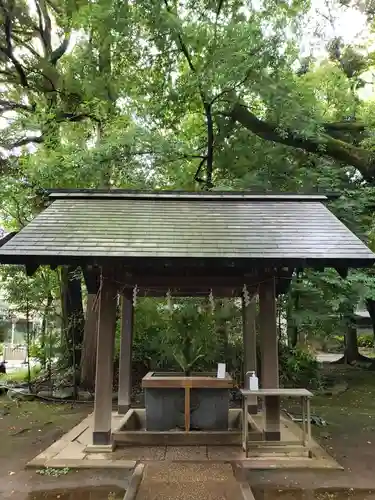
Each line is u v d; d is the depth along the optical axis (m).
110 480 4.96
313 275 9.46
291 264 5.45
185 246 5.72
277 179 11.50
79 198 7.34
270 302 6.34
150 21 10.63
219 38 10.46
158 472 5.05
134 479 4.77
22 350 17.19
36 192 10.35
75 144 11.55
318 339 12.26
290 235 6.07
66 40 13.30
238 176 12.34
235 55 9.95
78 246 5.62
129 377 8.19
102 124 12.28
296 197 7.40
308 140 10.98
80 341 12.31
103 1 10.62
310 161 12.05
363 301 12.25
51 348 11.88
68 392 10.89
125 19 10.68
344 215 10.09
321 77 12.18
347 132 11.93
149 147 10.87
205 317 10.69
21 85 12.91
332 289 9.87
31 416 8.87
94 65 12.13
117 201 7.29
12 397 10.83
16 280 11.34
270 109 11.16
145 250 5.58
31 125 11.30
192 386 6.40
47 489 4.72
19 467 5.51
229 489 4.53
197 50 10.84
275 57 10.24
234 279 6.41
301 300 10.15
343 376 14.71
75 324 12.12
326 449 6.37
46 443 6.80
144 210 6.96
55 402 10.39
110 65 12.08
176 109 12.05
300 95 11.04
